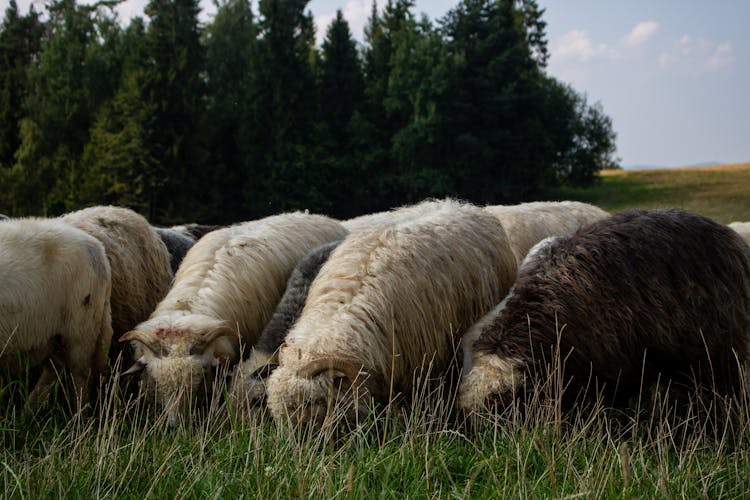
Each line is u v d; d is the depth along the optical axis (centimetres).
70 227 599
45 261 562
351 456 463
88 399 604
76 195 4425
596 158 6091
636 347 541
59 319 580
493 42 5159
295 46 5109
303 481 384
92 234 684
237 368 598
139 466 424
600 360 534
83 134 5009
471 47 5234
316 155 4866
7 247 548
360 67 5909
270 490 397
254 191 4747
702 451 484
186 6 4897
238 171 4997
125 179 4416
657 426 508
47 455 414
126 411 500
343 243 634
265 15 5031
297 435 499
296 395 510
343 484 396
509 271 676
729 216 3538
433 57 5069
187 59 4853
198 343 577
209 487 404
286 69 4919
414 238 605
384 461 434
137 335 580
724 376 553
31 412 533
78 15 5775
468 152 4872
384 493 390
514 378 512
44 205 4466
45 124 4850
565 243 581
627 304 535
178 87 4766
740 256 567
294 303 632
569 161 5850
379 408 542
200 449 445
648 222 567
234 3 5738
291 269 728
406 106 5225
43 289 560
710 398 548
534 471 435
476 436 498
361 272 578
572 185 5938
